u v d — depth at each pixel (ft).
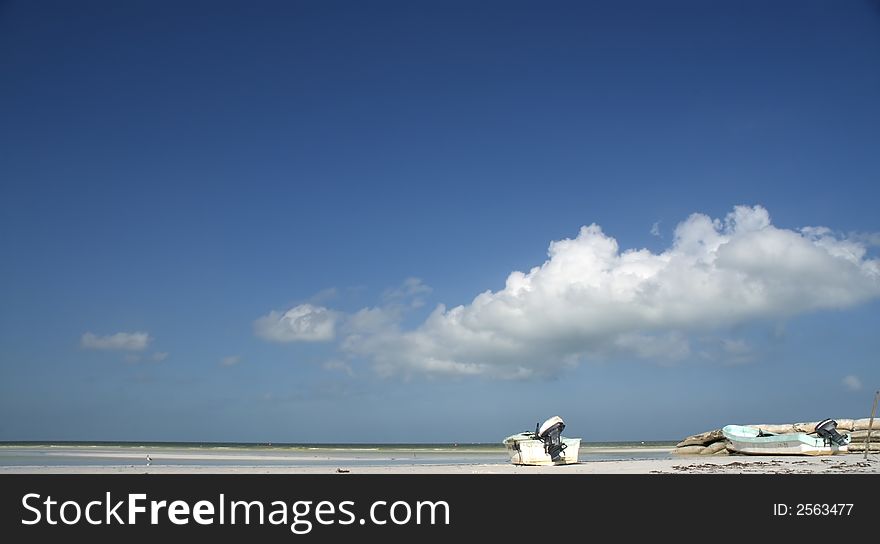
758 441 185.37
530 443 151.43
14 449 354.74
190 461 195.83
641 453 282.97
